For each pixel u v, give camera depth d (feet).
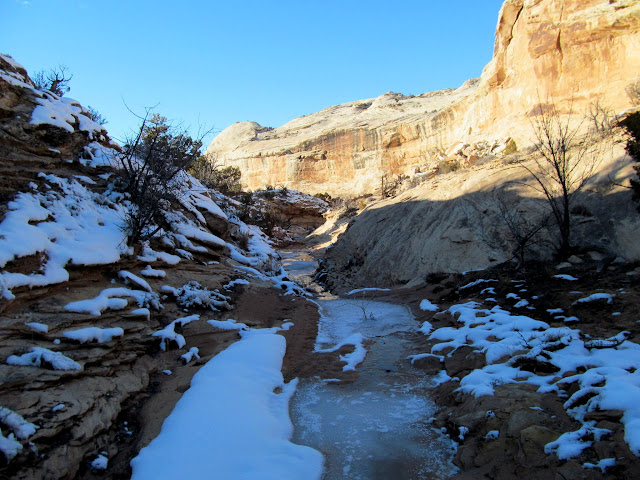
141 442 14.71
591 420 12.53
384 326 31.60
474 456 13.20
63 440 13.12
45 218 22.57
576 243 35.32
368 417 17.07
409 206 67.10
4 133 26.43
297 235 152.97
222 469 12.97
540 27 77.00
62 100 36.55
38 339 16.40
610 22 66.33
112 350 18.42
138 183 31.81
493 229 44.65
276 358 22.93
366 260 66.03
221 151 271.69
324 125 261.24
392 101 253.03
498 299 30.66
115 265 24.68
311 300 42.27
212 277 35.09
